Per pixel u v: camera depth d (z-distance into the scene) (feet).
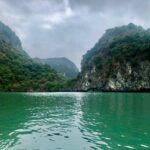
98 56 495.41
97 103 138.62
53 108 110.73
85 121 69.72
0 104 136.36
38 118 76.95
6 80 550.77
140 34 554.87
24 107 116.78
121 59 415.03
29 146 40.68
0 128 58.59
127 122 67.21
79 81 530.68
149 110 97.60
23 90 535.19
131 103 135.03
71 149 39.04
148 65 379.55
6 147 39.88
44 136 48.91
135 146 40.91
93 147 40.22
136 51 402.93
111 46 510.17
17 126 61.57
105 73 442.09
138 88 389.60
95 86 466.70
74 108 109.81
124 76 404.77
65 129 57.11
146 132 52.85
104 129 56.80
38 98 204.85
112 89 423.64
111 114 85.61
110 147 40.32
